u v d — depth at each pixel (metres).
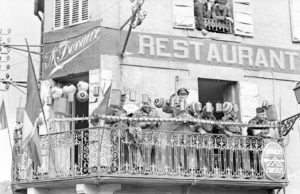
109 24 15.69
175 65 16.02
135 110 14.80
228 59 16.55
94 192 13.99
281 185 14.90
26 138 14.00
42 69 16.17
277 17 17.42
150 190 14.68
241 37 16.86
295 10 17.56
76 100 16.23
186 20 16.33
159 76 15.81
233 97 16.64
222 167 15.02
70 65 15.73
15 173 14.95
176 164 14.13
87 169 13.84
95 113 13.95
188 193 14.86
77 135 14.20
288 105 16.91
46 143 14.50
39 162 13.84
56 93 14.56
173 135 14.29
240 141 14.75
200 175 14.26
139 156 13.88
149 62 15.79
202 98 17.97
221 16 16.84
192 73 16.11
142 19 14.55
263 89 16.77
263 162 14.60
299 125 16.80
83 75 15.72
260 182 14.66
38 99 14.08
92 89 15.26
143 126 14.28
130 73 15.55
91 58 15.47
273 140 15.04
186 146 14.27
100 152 13.69
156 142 14.13
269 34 17.20
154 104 14.88
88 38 15.67
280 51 17.19
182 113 14.48
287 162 16.39
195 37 16.39
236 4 17.00
